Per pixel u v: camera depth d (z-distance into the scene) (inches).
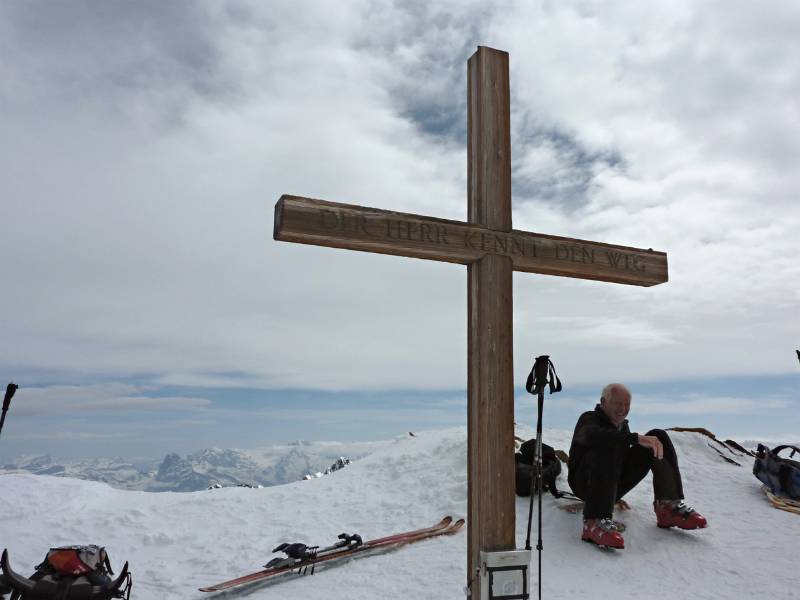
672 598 177.2
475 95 169.2
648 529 226.2
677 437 336.8
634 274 176.9
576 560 203.3
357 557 239.1
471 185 165.9
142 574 260.7
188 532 310.2
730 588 183.5
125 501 375.9
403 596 195.3
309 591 211.2
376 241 142.8
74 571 166.9
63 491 386.9
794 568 195.2
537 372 157.6
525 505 254.4
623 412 214.2
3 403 193.9
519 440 344.2
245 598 216.7
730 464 310.2
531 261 162.1
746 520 238.5
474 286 157.3
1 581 160.9
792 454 272.5
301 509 330.0
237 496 364.5
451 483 318.7
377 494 335.3
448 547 237.9
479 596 144.5
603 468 210.2
